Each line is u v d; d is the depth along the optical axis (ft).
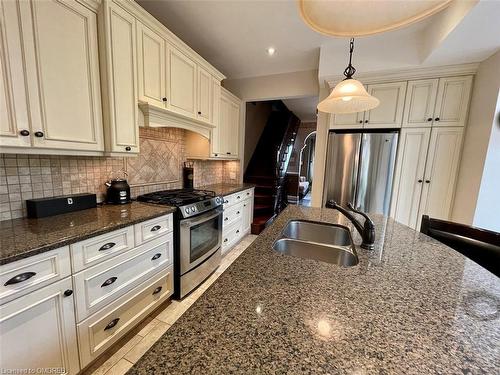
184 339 1.62
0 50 3.42
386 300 2.19
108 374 4.35
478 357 1.54
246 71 11.21
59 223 4.35
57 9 4.04
